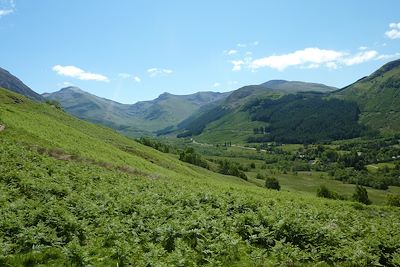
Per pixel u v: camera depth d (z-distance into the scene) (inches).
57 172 1387.8
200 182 2158.0
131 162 2603.3
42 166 1434.5
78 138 2763.3
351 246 827.4
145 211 955.3
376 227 1055.6
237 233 882.1
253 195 1745.8
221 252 743.7
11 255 649.6
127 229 818.8
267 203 1387.8
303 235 864.9
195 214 946.1
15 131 2177.7
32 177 1200.2
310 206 1579.7
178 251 706.2
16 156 1496.1
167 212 968.9
